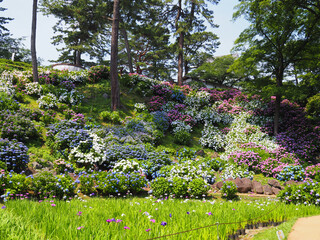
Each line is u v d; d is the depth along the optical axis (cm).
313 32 1917
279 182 1351
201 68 4631
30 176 848
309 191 938
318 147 1783
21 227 388
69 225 427
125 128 1691
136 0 2694
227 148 1873
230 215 656
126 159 1309
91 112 1908
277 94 1962
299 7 1931
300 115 2255
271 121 2245
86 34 3522
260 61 2094
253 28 2006
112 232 417
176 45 3612
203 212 660
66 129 1390
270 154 1634
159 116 2069
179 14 3669
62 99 1870
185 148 1658
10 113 1390
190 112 2292
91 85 2362
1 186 759
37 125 1416
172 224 514
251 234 579
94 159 1248
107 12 2564
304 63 2066
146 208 653
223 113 2444
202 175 1229
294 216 734
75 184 913
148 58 4766
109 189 937
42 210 527
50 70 2402
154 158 1368
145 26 3177
